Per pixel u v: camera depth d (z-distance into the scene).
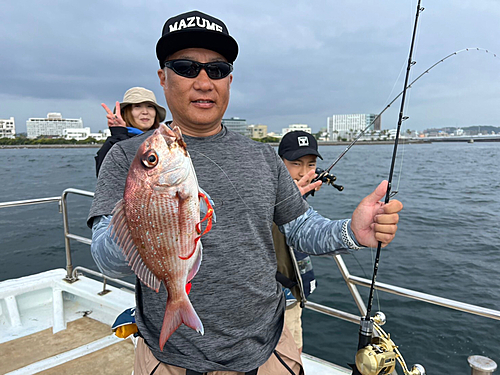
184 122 1.38
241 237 1.31
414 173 25.72
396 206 1.28
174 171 1.05
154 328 1.30
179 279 1.10
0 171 30.86
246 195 1.35
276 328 1.45
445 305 1.79
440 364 3.96
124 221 1.04
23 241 9.41
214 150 1.38
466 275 6.10
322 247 1.48
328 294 5.52
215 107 1.36
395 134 1.46
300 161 2.70
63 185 20.91
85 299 3.58
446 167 30.44
